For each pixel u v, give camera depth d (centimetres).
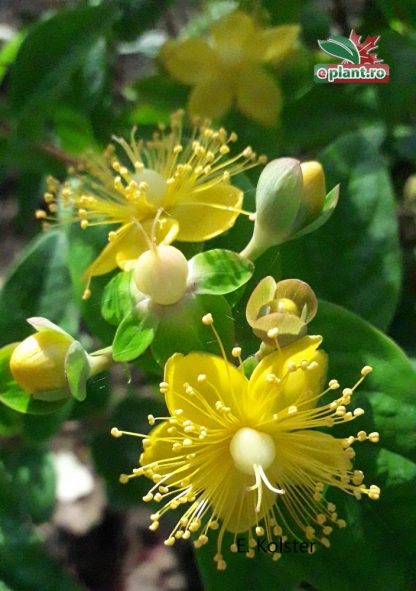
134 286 7
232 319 7
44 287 10
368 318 9
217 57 10
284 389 7
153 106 10
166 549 13
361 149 9
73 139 11
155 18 11
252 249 8
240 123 10
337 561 8
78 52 9
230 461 7
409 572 8
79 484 14
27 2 16
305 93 10
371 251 9
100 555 13
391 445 8
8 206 17
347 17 12
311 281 9
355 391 8
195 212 8
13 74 9
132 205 8
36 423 10
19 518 9
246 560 8
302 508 8
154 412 10
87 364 7
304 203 7
